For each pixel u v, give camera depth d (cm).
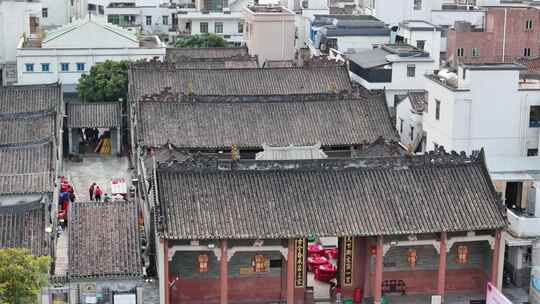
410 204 7194
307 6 17900
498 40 13462
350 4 19275
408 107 10662
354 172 7394
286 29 14125
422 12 15975
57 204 9000
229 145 9756
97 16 16312
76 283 6812
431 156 7506
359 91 10838
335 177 7344
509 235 7594
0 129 10062
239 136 9894
